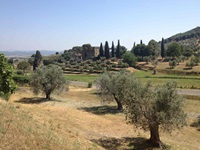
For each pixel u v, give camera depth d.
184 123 22.38
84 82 87.50
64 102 46.75
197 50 182.88
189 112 40.81
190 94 55.66
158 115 21.39
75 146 15.65
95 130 26.94
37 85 46.88
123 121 32.91
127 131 28.11
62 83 47.91
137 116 22.53
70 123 28.06
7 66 22.42
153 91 22.52
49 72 46.75
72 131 21.88
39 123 18.41
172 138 27.25
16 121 15.07
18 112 18.62
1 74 21.88
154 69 125.94
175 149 23.12
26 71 128.12
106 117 34.91
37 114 25.94
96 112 38.25
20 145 11.65
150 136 25.03
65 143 15.11
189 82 79.88
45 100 46.56
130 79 36.53
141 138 25.39
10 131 12.81
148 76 99.62
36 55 164.00
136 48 191.00
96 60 169.38
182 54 161.38
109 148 20.97
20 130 13.51
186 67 124.62
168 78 91.25
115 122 32.09
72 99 51.88
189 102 48.38
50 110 35.44
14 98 45.75
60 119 29.28
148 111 22.30
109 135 25.70
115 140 24.06
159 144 23.23
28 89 58.97
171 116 21.64
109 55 181.25
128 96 23.33
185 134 29.34
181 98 22.41
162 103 21.89
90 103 47.19
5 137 11.86
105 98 41.06
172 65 128.62
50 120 23.55
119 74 39.12
